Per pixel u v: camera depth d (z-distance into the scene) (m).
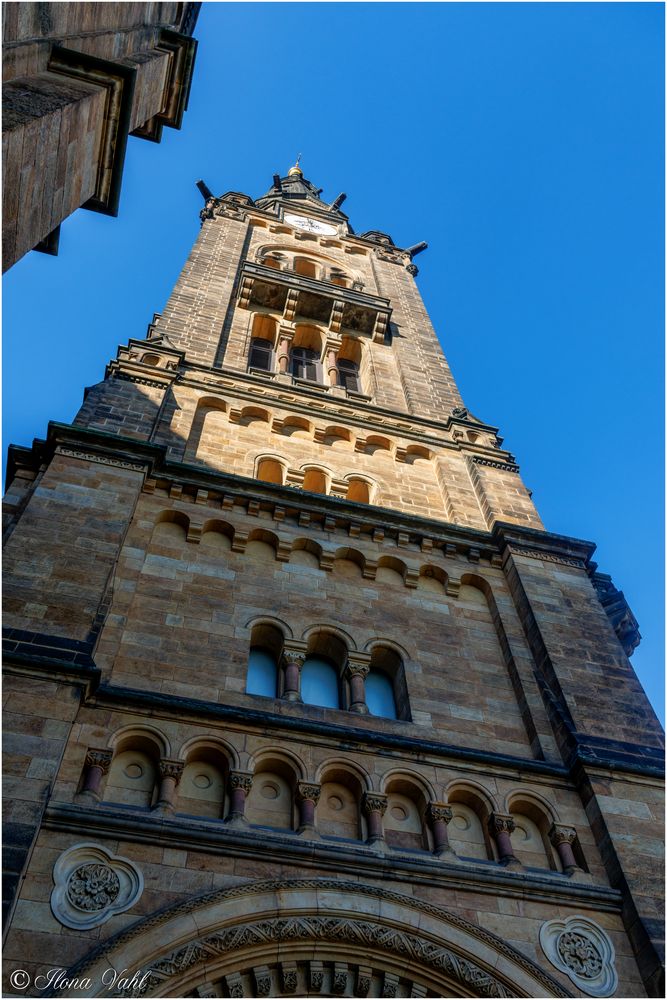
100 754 14.54
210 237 43.66
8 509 20.06
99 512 19.45
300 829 14.80
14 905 11.45
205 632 18.47
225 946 12.70
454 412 32.41
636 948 14.57
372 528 23.38
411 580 22.34
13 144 13.15
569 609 21.92
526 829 16.75
